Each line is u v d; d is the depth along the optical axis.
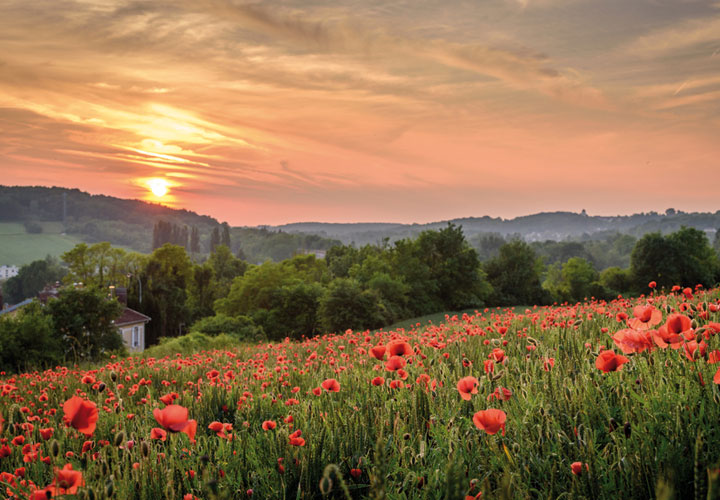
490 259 85.75
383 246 82.12
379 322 57.66
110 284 86.62
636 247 76.69
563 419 2.56
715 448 2.07
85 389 6.68
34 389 8.01
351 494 2.55
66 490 1.89
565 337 4.13
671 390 2.60
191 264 91.31
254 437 3.54
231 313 77.25
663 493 1.42
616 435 2.30
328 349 9.38
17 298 156.75
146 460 2.62
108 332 34.28
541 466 2.30
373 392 3.84
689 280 73.44
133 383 7.54
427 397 3.12
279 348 12.88
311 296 62.81
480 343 5.70
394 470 2.51
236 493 2.54
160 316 70.12
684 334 2.58
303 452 2.72
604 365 2.50
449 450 2.39
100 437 3.79
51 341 28.88
